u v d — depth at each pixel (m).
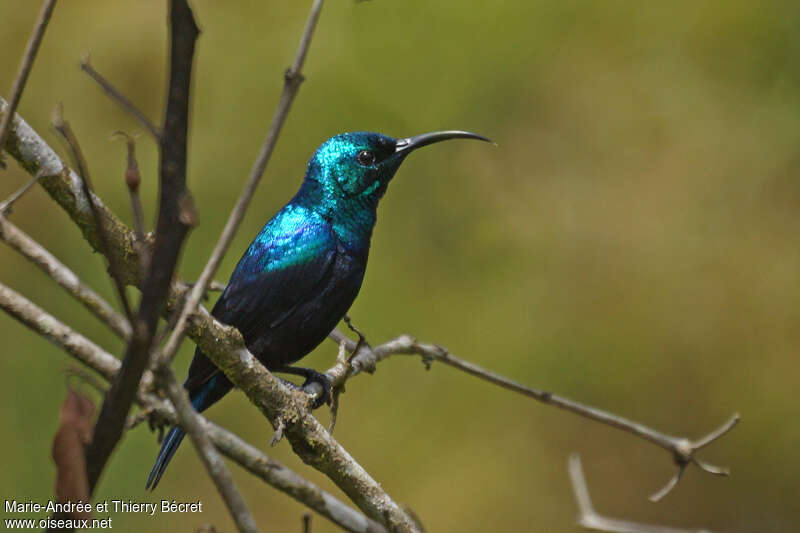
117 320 3.25
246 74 12.91
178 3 2.70
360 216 8.41
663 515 12.99
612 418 7.22
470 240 13.16
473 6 12.95
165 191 2.83
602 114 13.59
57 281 3.98
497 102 13.34
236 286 8.08
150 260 2.87
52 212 12.07
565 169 13.52
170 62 2.75
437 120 12.86
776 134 13.59
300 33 12.96
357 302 12.46
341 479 5.78
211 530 4.21
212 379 7.46
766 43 13.74
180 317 3.41
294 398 5.58
